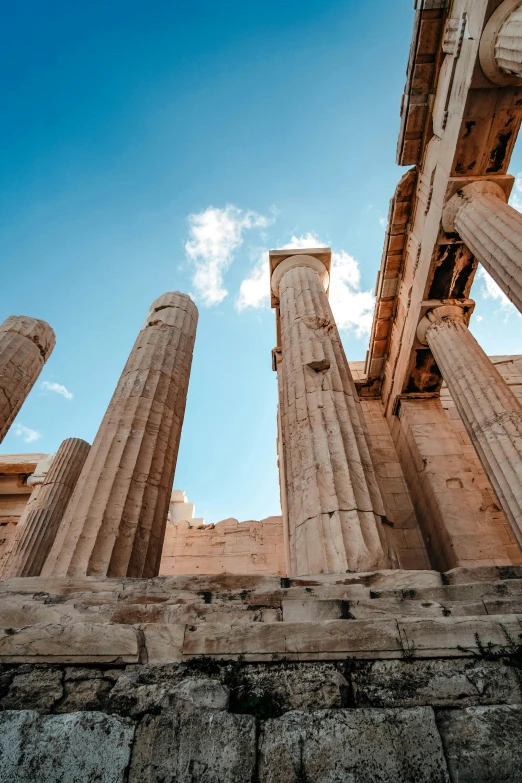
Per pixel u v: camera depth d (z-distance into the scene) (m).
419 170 10.63
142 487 6.52
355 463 6.22
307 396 7.52
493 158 8.91
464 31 7.98
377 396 15.23
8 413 9.59
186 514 17.12
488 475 8.12
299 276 11.30
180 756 2.62
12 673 3.20
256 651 3.25
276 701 2.95
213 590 4.25
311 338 8.84
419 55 9.14
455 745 2.62
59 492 13.45
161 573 14.62
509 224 7.65
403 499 12.29
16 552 12.04
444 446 11.66
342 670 3.13
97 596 4.17
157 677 3.12
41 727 2.79
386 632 3.30
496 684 2.95
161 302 11.15
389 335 13.89
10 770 2.61
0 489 18.77
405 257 12.05
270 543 15.30
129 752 2.65
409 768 2.51
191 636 3.38
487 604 3.67
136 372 8.59
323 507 5.62
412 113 9.85
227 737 2.69
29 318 11.52
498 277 7.62
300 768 2.53
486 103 8.05
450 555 9.80
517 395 14.24
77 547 5.44
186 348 10.05
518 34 6.63
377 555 4.96
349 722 2.73
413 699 2.91
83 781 2.54
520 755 2.55
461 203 8.93
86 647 3.32
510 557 9.84
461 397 9.30
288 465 6.99
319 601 3.83
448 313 10.88
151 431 7.40
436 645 3.21
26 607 3.82
